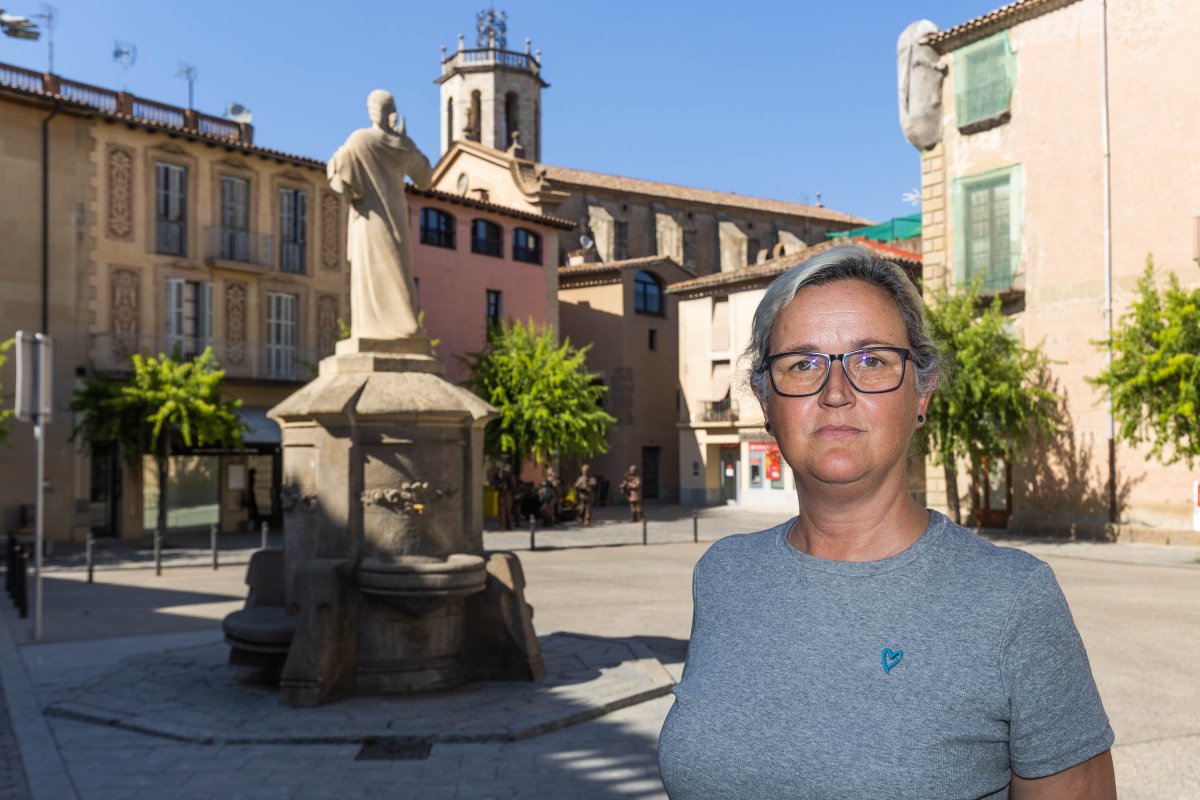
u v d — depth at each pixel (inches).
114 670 346.3
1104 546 874.8
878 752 51.5
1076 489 962.1
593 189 2281.0
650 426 1775.3
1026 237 1010.1
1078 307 963.3
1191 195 882.1
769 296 64.2
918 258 1430.9
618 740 263.0
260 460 1216.2
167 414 957.2
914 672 52.6
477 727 265.3
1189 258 882.1
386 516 304.3
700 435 1614.2
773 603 58.6
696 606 64.1
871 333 59.2
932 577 55.1
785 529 65.7
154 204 1149.7
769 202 2640.3
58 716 290.5
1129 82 927.0
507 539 1008.2
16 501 1002.7
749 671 57.0
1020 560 54.9
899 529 59.2
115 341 1092.5
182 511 1136.8
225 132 1278.3
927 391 63.7
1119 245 931.3
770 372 61.8
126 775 233.3
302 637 292.5
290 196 1288.1
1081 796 51.6
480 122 2488.9
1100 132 948.0
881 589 55.5
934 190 1101.7
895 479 59.1
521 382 1304.1
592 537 1030.4
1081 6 962.1
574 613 497.7
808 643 55.8
